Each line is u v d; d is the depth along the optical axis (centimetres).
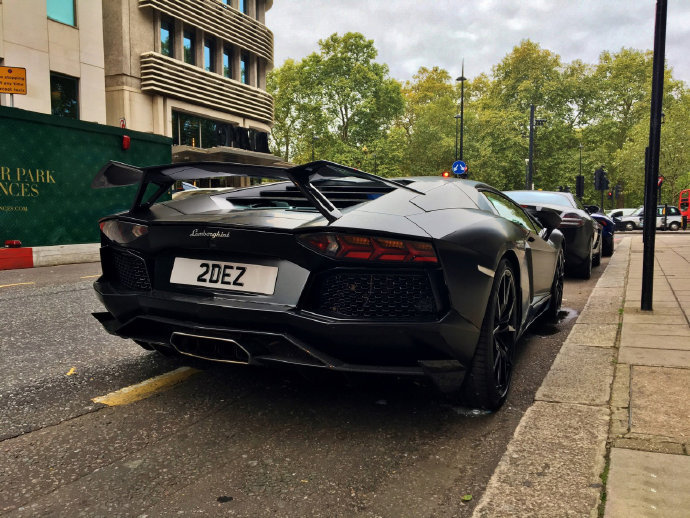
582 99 6097
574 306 574
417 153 6256
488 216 293
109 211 1017
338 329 222
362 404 277
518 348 396
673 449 212
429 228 236
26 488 195
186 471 208
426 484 199
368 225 226
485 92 6906
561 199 810
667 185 4306
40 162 912
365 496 191
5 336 411
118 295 274
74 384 304
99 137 998
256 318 231
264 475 205
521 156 5547
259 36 3016
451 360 234
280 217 249
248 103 2897
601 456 213
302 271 232
